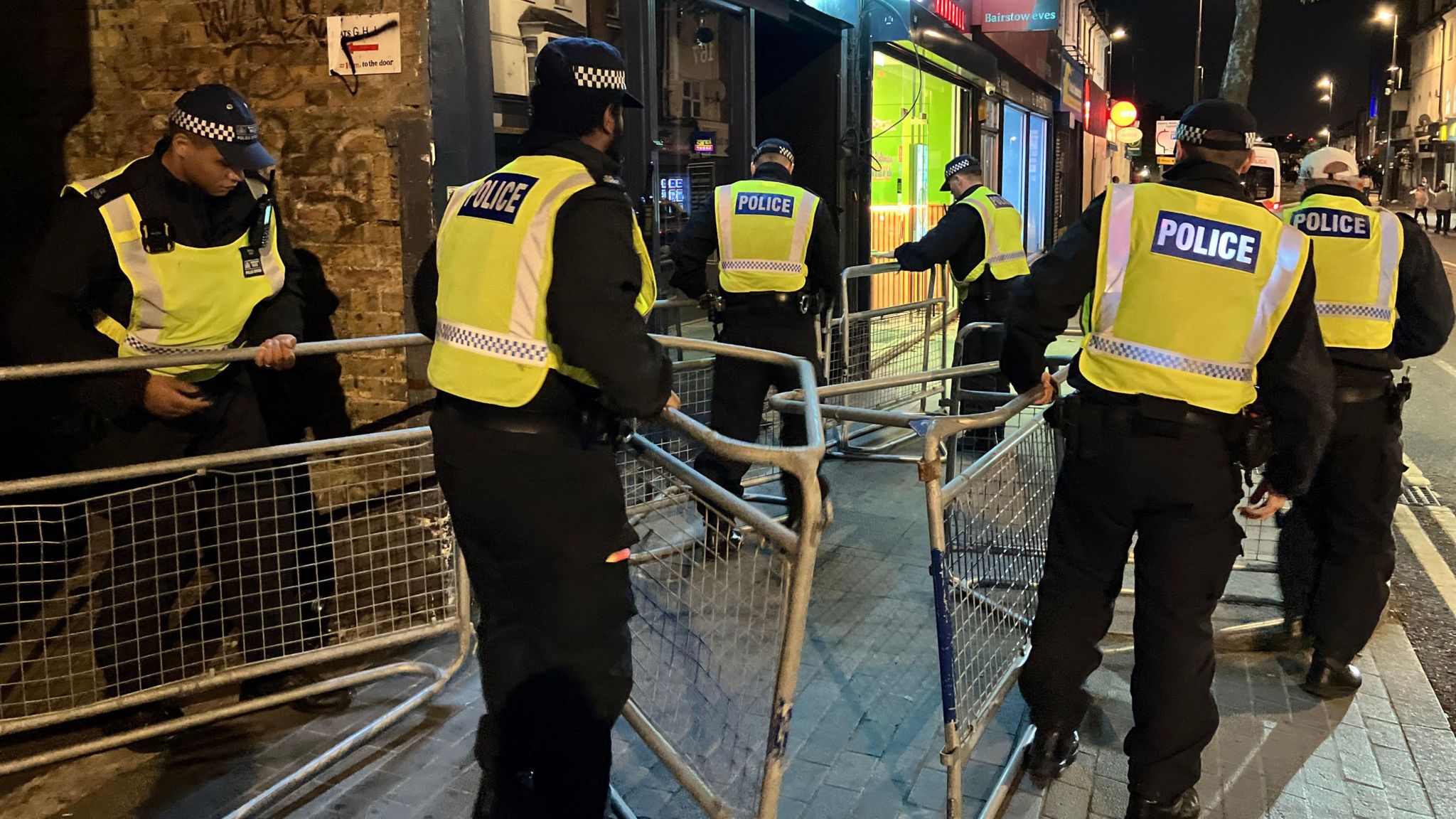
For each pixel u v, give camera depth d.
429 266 2.63
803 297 4.96
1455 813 3.00
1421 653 4.08
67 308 3.12
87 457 3.45
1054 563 3.00
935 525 2.67
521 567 2.38
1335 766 3.24
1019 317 2.89
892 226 10.90
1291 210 3.71
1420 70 63.81
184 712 3.58
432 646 4.08
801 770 3.20
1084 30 28.61
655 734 2.82
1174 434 2.69
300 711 3.61
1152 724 2.81
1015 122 16.92
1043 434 3.74
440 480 2.44
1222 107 2.79
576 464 2.34
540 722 2.43
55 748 3.39
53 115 4.56
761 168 5.15
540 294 2.24
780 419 5.54
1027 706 3.55
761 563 2.27
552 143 2.36
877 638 4.11
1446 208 34.00
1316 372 2.66
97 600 3.66
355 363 4.21
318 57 4.08
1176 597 2.77
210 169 3.19
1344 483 3.56
